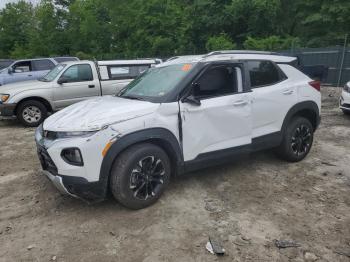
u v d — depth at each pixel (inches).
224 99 165.6
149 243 125.2
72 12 1408.7
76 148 132.0
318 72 328.5
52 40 1412.4
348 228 133.5
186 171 159.8
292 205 152.8
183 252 119.8
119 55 1183.6
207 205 152.6
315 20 944.3
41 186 179.2
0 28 1802.4
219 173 189.9
